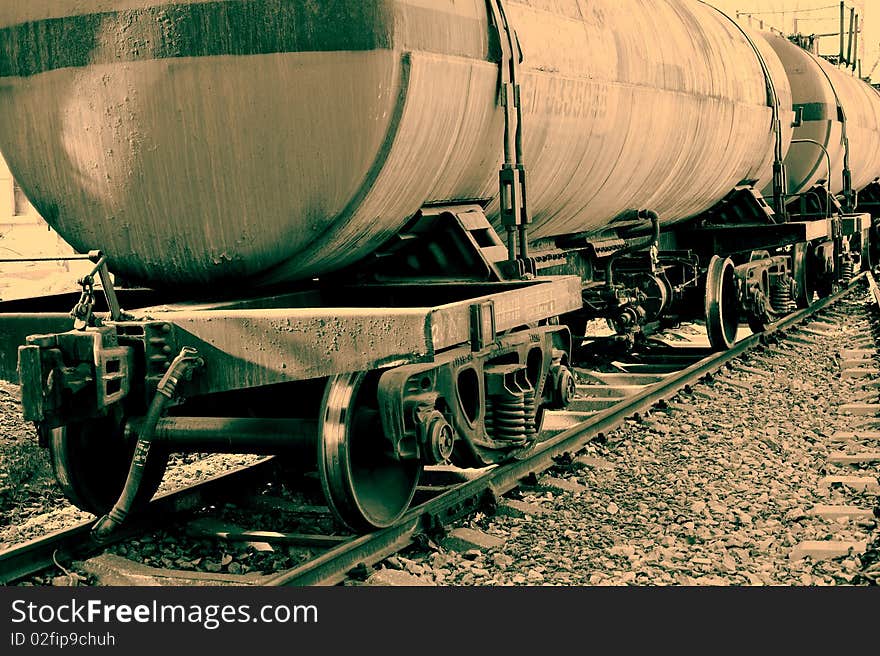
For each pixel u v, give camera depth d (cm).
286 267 569
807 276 1490
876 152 1909
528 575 504
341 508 505
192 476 714
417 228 630
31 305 615
